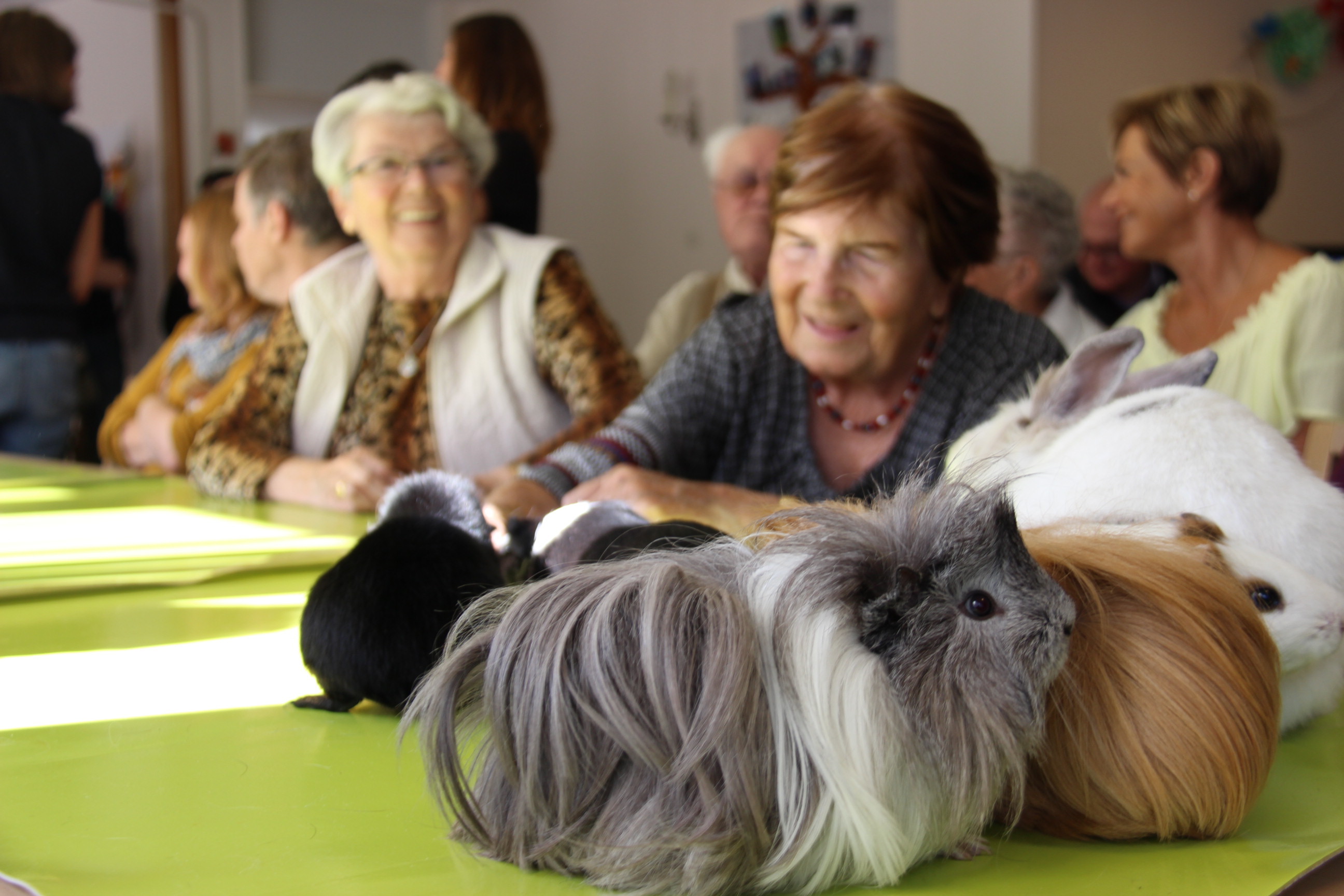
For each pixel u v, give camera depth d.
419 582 0.96
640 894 0.63
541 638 0.65
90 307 6.16
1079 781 0.70
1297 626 0.81
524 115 3.25
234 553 1.75
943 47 5.84
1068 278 3.82
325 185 2.69
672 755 0.62
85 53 8.02
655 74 7.57
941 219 1.59
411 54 9.04
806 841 0.62
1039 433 1.16
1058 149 5.61
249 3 8.06
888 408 1.78
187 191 7.76
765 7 6.72
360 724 0.98
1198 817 0.70
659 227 7.75
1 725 0.98
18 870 0.66
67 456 4.72
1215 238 2.40
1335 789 0.82
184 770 0.86
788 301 1.67
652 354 3.68
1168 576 0.74
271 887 0.64
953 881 0.66
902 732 0.64
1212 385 2.36
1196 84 2.40
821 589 0.66
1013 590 0.68
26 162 4.41
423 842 0.71
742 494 1.55
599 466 1.76
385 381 2.56
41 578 1.55
